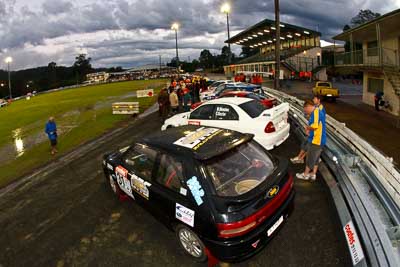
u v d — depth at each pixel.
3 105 47.31
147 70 122.88
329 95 23.94
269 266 3.66
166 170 4.01
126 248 4.30
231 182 3.57
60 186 6.88
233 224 3.18
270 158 4.16
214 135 4.30
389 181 4.02
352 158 5.24
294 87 35.44
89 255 4.23
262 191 3.44
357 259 3.32
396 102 17.61
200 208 3.41
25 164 9.18
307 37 47.34
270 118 6.89
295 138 9.19
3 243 4.77
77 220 5.23
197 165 3.61
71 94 45.94
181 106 16.78
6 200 6.39
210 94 17.36
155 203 4.16
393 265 2.76
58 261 4.17
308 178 5.95
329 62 55.22
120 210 5.45
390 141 11.82
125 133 12.13
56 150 10.38
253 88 17.17
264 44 64.25
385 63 17.89
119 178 5.21
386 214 3.87
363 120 16.36
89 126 14.63
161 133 4.89
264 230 3.45
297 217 4.65
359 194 4.21
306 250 3.89
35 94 67.69
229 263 3.76
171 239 4.44
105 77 117.62
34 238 4.81
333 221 4.48
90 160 8.70
